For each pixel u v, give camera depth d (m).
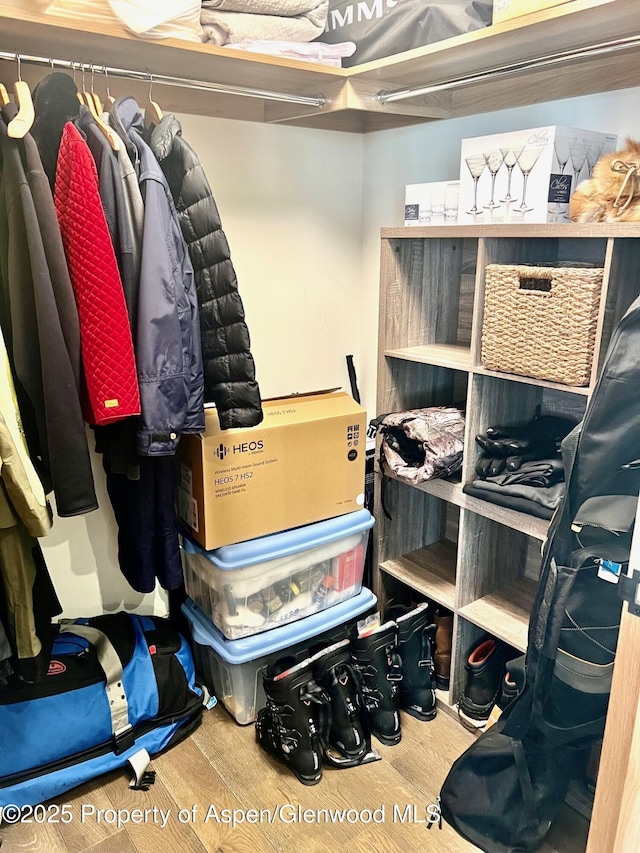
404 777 1.80
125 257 1.46
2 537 1.46
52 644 1.79
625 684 1.08
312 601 2.05
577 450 1.28
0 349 1.33
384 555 2.23
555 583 1.36
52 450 1.41
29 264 1.36
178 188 1.63
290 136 2.24
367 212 2.51
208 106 2.02
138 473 1.65
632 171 1.40
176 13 1.49
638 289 1.51
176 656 1.96
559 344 1.50
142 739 1.85
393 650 1.98
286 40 1.79
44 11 1.33
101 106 1.60
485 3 1.59
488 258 1.67
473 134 2.06
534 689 1.44
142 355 1.46
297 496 1.95
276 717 1.82
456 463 1.84
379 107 1.92
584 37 1.49
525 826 1.54
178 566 1.88
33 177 1.34
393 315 2.01
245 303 2.29
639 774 1.08
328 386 2.61
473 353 1.73
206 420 1.84
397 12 1.77
